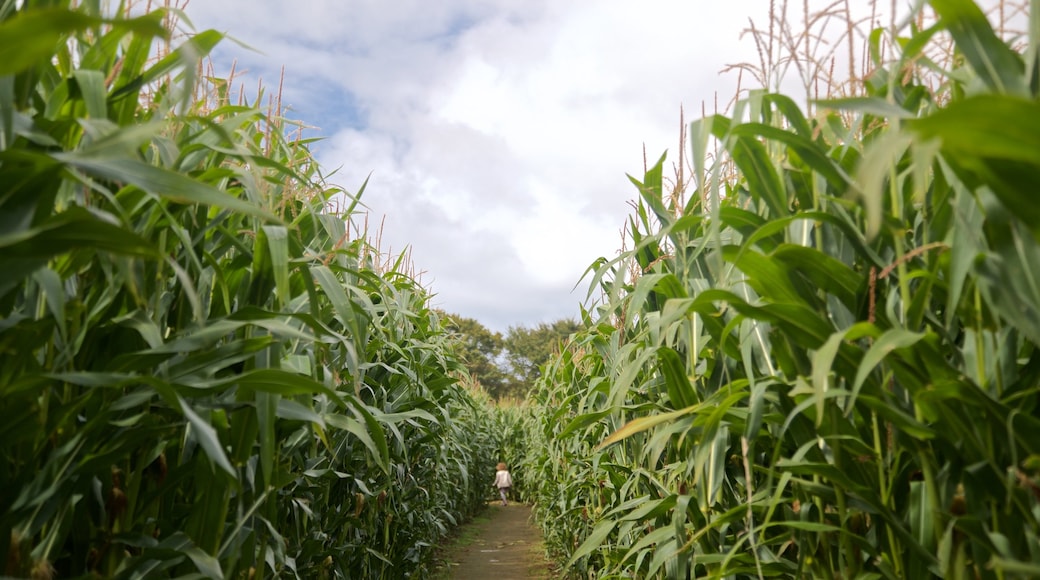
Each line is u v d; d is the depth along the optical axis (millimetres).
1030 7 1244
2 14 1365
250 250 2145
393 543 4637
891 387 1628
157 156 1827
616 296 2225
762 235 1543
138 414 1611
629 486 3020
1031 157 829
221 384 1502
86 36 1680
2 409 1303
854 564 1624
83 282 1525
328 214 2738
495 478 15812
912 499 1535
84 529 1584
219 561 1936
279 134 1935
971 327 1410
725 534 2162
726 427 2016
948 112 793
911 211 1656
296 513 2693
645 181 2816
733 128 1541
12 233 1064
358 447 3406
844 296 1599
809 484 1640
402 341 4180
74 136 1482
